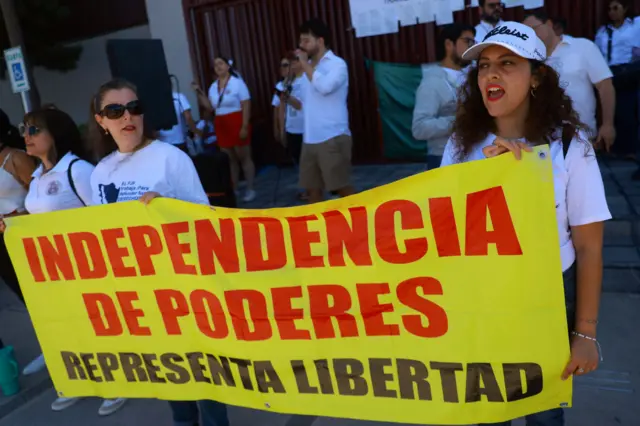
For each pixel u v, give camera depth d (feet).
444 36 12.53
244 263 7.69
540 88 6.16
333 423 10.40
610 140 13.85
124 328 8.74
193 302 8.19
